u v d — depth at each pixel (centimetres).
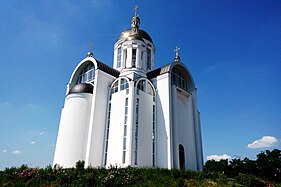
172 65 2853
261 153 5806
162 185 1380
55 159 2427
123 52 3186
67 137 2444
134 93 2423
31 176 1445
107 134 2469
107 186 1283
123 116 2370
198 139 2948
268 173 5356
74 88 2702
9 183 1327
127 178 1396
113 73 2872
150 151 2397
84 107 2566
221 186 1627
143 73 2953
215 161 5900
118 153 2238
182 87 3128
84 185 1266
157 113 2619
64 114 2602
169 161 2295
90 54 3372
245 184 1855
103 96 2630
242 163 5716
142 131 2375
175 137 2497
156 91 2731
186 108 3028
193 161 2761
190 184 1556
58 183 1308
